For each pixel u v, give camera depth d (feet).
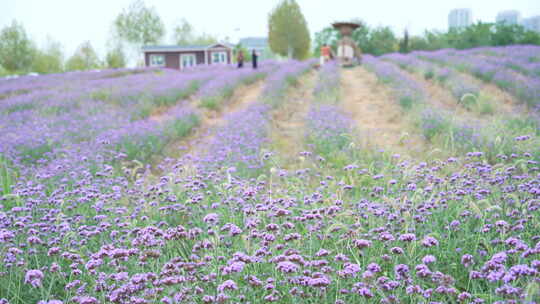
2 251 14.16
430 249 14.67
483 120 39.83
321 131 35.94
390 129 42.06
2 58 209.46
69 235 15.25
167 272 12.12
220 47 186.39
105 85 74.38
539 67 64.64
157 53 184.85
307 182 24.80
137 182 23.39
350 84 74.59
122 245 15.90
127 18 217.56
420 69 75.92
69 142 33.42
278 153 33.88
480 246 14.40
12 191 22.15
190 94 69.41
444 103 52.31
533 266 10.52
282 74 79.15
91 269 12.49
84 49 249.55
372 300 11.84
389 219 16.20
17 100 54.95
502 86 56.34
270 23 203.00
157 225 17.47
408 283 12.24
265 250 13.58
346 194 22.36
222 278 13.30
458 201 18.04
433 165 28.02
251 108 49.96
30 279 11.53
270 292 12.40
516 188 19.79
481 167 20.76
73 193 20.57
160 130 39.17
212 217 14.25
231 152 30.40
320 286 11.11
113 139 34.42
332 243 15.46
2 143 31.73
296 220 17.69
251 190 18.10
